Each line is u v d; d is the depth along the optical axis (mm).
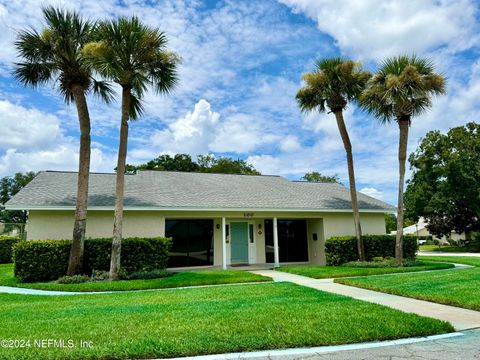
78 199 12016
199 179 19344
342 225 17844
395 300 7680
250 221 18000
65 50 11812
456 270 12641
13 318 6074
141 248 12812
